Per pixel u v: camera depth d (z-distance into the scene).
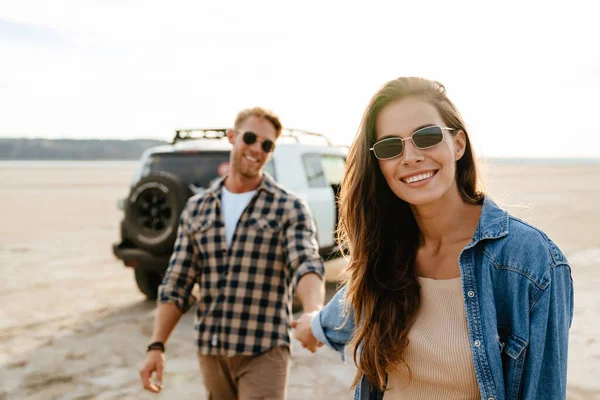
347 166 1.61
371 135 1.49
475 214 1.42
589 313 5.47
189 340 4.85
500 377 1.20
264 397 2.18
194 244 2.39
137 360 4.37
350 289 1.51
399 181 1.40
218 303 2.29
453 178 1.38
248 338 2.24
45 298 6.34
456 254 1.38
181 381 3.94
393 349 1.36
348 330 1.65
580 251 9.05
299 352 4.57
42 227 13.12
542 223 12.52
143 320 5.47
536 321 1.16
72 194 24.27
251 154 2.33
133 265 5.46
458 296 1.34
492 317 1.22
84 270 7.99
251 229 2.31
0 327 5.21
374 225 1.51
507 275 1.22
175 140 5.98
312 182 5.92
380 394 1.53
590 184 31.84
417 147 1.35
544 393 1.14
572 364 4.12
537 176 42.91
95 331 5.11
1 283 7.09
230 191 2.40
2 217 15.19
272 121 2.38
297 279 2.18
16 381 3.93
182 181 5.42
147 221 5.36
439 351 1.30
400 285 1.41
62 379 3.97
